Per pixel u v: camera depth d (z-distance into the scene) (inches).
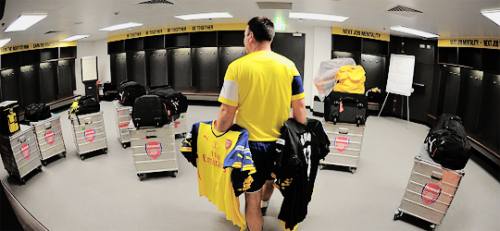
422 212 156.3
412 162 242.4
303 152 105.6
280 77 101.4
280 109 105.1
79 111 241.8
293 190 109.3
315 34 388.5
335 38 388.8
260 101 102.4
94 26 306.5
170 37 439.2
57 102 422.0
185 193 191.3
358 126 210.8
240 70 99.7
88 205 178.9
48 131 235.0
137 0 195.3
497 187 205.3
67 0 166.4
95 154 257.9
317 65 395.5
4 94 350.0
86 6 191.6
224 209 116.8
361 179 210.8
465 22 192.2
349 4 197.3
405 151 265.7
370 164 236.5
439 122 174.4
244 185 105.6
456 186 145.9
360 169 227.0
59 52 423.5
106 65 497.7
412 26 258.8
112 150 266.5
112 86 487.5
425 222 162.6
